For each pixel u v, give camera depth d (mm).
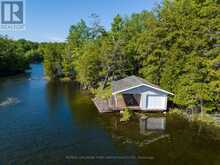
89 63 45469
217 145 19719
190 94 27312
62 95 40906
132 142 20312
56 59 67938
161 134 22203
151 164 16500
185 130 23281
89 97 39156
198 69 27250
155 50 33656
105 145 19656
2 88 48000
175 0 34844
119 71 44156
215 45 27516
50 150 18688
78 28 66875
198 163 16688
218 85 26078
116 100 31766
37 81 61094
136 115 28250
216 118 25875
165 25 33375
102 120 26453
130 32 49469
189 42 29016
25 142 20234
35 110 30688
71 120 26453
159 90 29000
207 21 28469
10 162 16703
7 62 76250
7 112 29656
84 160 17047
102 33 56875
